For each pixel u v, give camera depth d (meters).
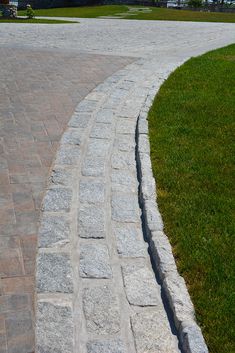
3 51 11.29
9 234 3.81
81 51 11.75
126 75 8.98
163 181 4.72
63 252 3.63
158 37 15.87
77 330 2.93
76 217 4.09
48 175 4.81
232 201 4.37
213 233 3.88
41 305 3.10
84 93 7.68
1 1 24.58
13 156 5.19
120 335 2.91
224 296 3.19
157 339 2.89
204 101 7.27
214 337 2.87
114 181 4.77
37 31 17.02
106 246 3.73
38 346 2.80
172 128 6.12
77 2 40.84
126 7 37.56
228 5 40.69
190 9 39.38
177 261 3.54
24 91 7.69
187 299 3.14
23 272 3.39
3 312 3.03
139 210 4.27
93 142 5.70
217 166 5.09
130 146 5.64
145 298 3.21
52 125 6.18
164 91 7.81
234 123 6.35
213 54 11.53
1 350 2.76
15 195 4.38
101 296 3.20
